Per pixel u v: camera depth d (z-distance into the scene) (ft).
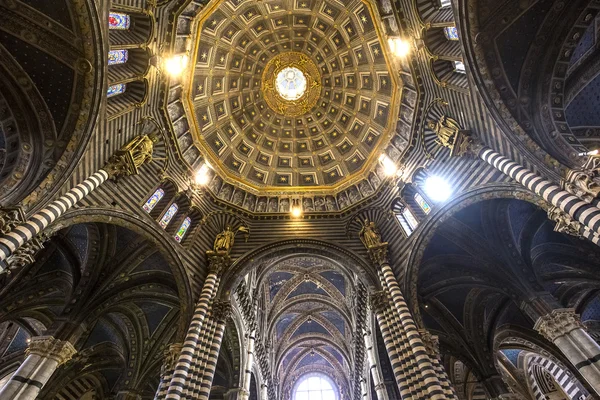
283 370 131.85
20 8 40.73
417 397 49.14
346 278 95.45
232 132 90.12
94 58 45.14
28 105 45.06
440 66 59.06
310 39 91.86
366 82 87.10
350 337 114.11
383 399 76.13
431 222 63.62
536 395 98.84
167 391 49.90
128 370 76.23
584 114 54.60
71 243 64.59
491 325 76.48
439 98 60.70
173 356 56.13
